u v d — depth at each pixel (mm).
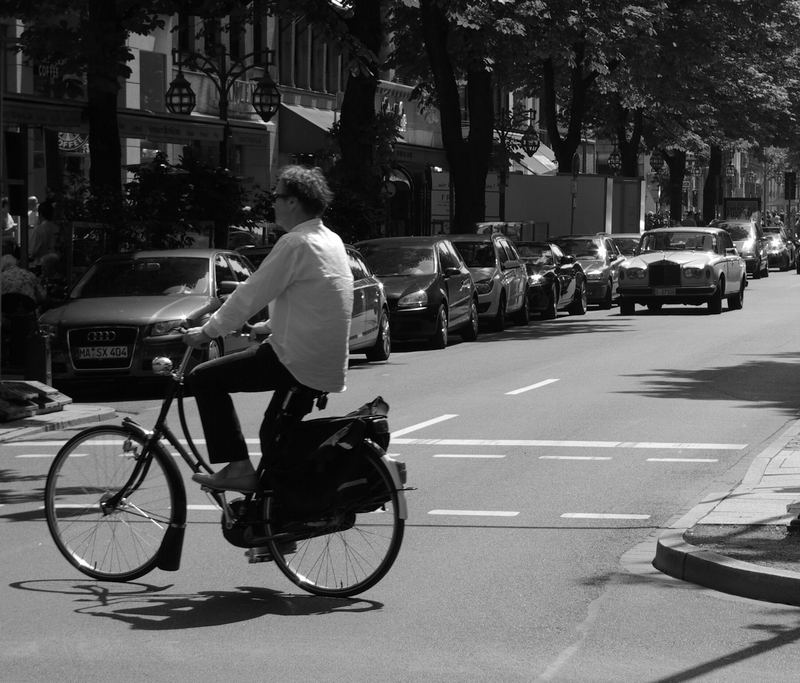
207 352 19984
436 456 14039
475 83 41500
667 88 52781
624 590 8602
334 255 8070
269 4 29344
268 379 8133
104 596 8391
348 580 8289
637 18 44094
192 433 15844
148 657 7109
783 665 6965
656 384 20688
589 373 22391
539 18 38594
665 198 84938
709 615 7961
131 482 8633
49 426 16594
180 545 8523
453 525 10641
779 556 8766
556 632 7605
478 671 6863
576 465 13477
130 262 21344
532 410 17719
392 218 46188
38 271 25094
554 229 52969
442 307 28109
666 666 6953
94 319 19719
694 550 8938
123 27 27641
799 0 60625
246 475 8320
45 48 26672
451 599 8359
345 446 8117
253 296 7977
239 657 7109
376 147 35500
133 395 20328
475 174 41625
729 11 52062
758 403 18406
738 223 67125
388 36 50125
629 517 10945
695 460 13773
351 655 7141
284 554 8430
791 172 117000
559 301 38969
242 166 49219
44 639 7449
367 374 22672
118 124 27609
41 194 35156
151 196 27094
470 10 35312
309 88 53875
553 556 9578
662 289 38875
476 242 33625
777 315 38250
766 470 12320
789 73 73500
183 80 33438
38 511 11250
